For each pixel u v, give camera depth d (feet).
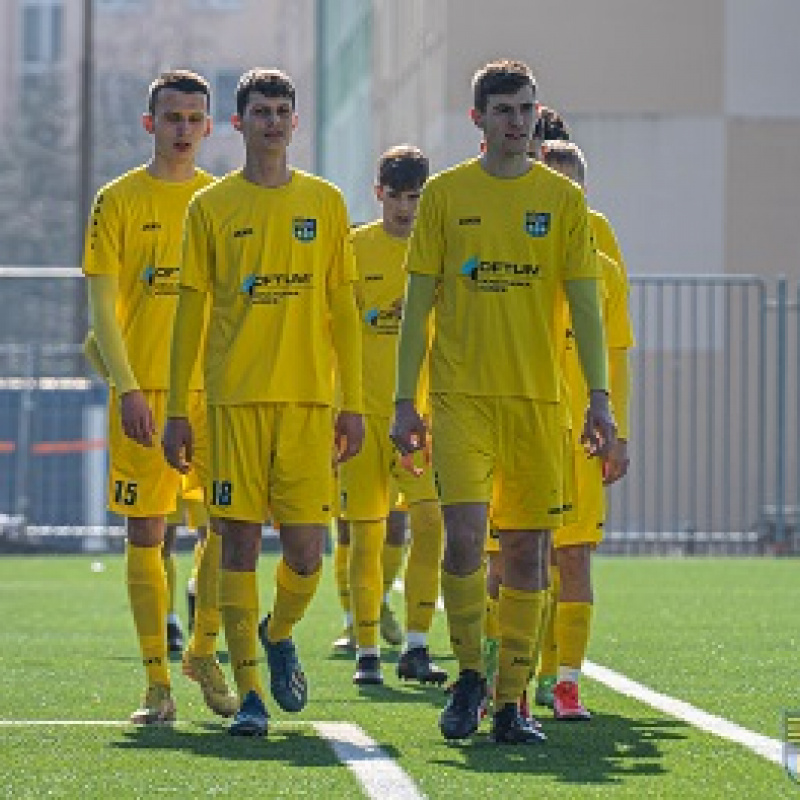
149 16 530.27
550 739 61.16
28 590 126.72
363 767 55.21
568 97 198.18
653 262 198.49
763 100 198.70
